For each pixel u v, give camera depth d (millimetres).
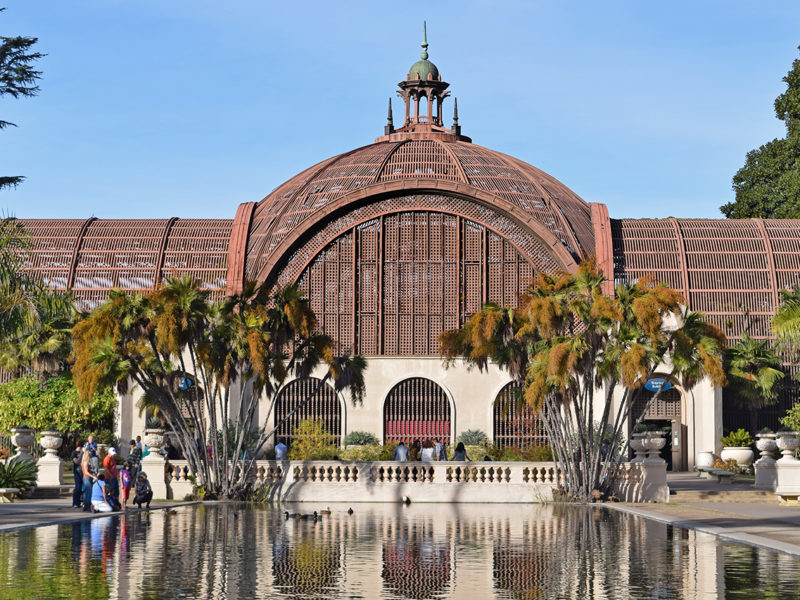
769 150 91875
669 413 60094
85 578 18641
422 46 70688
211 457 43688
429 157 63844
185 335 39438
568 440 41156
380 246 59469
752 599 16656
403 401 58312
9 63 39594
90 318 40062
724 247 63531
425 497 41594
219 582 18375
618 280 62094
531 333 40875
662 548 23875
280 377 42031
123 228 65062
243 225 63500
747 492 41406
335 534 27125
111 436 57156
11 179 39531
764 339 60938
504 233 59344
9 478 40000
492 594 17250
